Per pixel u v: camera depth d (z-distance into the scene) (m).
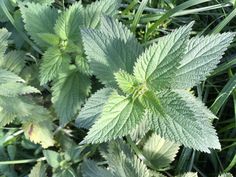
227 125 0.35
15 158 0.34
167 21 0.37
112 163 0.30
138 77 0.27
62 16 0.32
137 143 0.33
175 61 0.26
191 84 0.27
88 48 0.28
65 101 0.32
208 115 0.30
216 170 0.35
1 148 0.33
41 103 0.34
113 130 0.26
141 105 0.27
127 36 0.29
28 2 0.33
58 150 0.34
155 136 0.33
